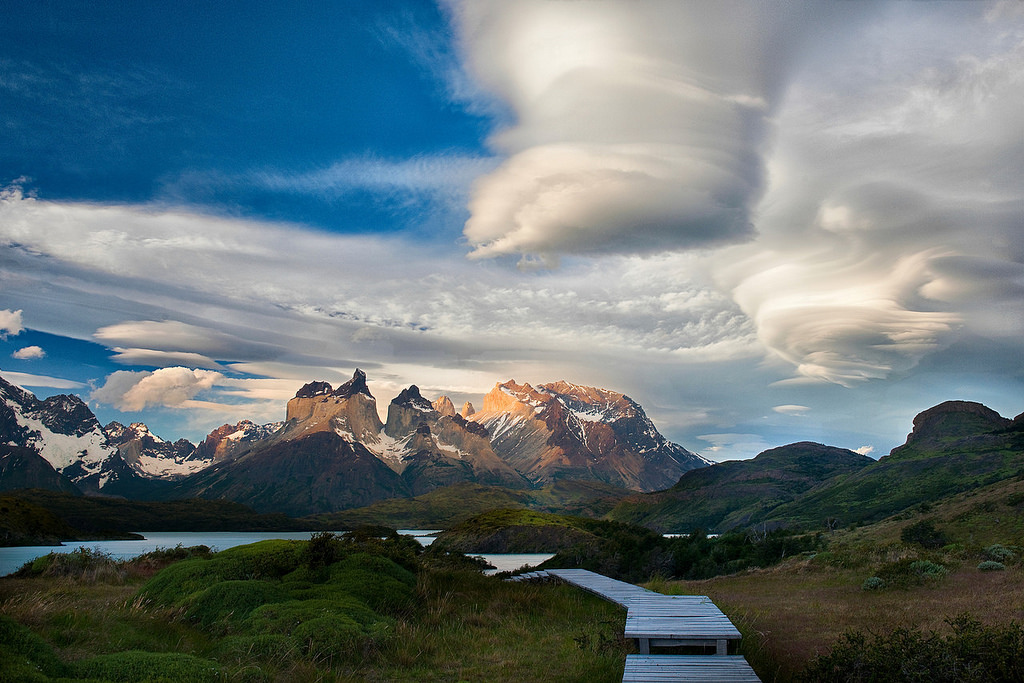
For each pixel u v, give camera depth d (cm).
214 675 1061
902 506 17100
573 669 1355
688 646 1442
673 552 7275
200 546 3494
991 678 941
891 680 1012
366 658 1383
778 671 1302
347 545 2408
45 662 992
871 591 2761
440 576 2395
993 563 3008
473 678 1295
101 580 2548
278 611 1528
